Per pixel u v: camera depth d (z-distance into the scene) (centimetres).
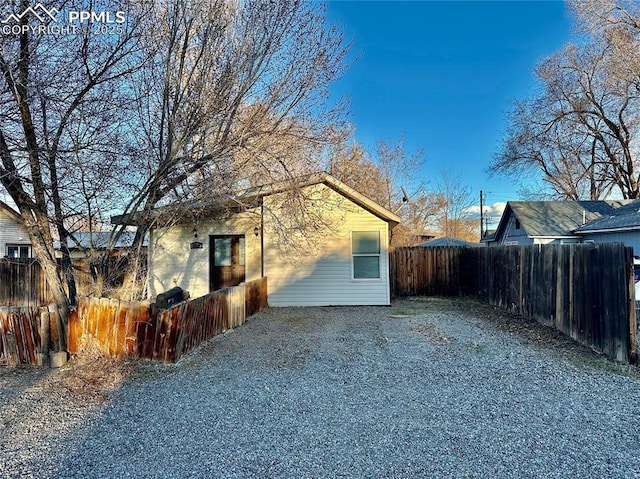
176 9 582
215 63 594
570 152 2298
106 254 623
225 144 609
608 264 532
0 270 1127
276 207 1023
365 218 1037
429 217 3164
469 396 397
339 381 445
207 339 637
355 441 303
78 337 541
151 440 307
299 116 689
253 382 444
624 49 1764
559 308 678
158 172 594
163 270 1066
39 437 313
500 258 998
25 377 468
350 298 1035
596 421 337
